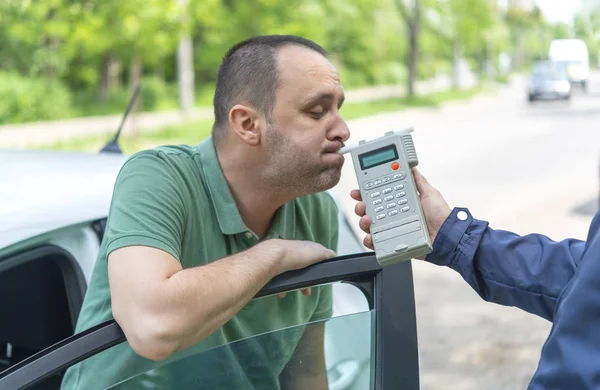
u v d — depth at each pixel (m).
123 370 1.55
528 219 7.89
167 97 26.36
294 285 1.59
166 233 1.62
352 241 2.49
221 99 1.75
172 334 1.48
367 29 38.25
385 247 1.58
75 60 25.14
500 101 33.72
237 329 1.68
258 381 1.56
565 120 22.28
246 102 1.70
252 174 1.75
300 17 19.75
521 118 23.42
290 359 1.57
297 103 1.67
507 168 11.78
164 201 1.65
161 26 15.77
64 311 2.25
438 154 13.91
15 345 2.32
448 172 11.40
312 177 1.72
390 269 1.61
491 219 7.95
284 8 19.52
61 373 1.59
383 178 1.61
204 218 1.76
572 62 38.09
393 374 1.53
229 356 1.54
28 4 15.27
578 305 1.29
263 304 1.69
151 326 1.48
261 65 1.68
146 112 23.33
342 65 39.81
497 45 55.75
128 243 1.58
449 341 4.50
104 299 1.70
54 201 2.06
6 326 2.31
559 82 31.14
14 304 2.29
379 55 40.88
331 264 1.61
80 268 2.00
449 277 5.63
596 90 41.28
